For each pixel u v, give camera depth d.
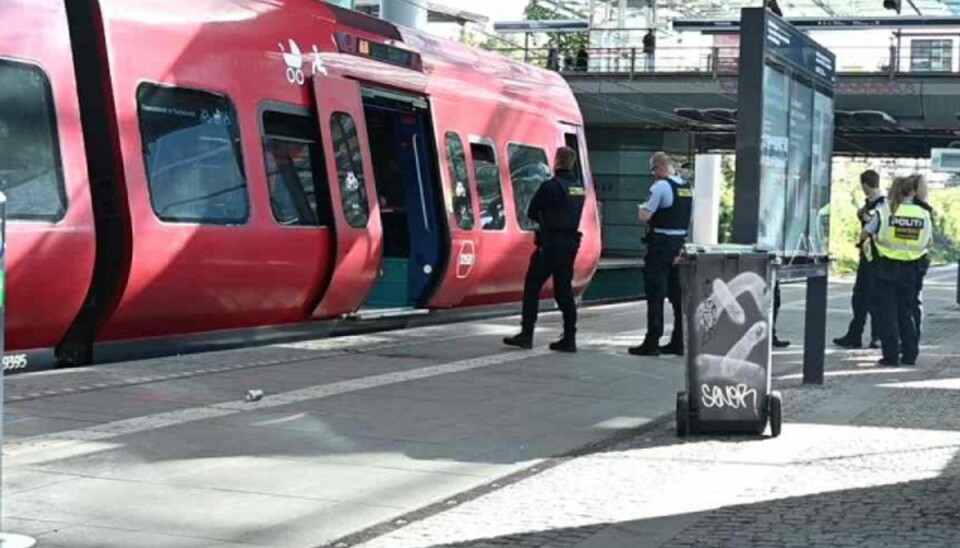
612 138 43.53
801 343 15.41
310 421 8.72
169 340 11.43
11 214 9.32
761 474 7.48
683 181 13.02
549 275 13.40
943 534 6.11
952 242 71.62
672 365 12.44
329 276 13.08
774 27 9.04
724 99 38.16
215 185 11.40
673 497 6.88
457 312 16.34
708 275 8.51
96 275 10.48
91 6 10.30
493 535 6.05
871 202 14.92
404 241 15.46
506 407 9.62
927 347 15.41
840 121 36.53
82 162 9.96
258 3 12.29
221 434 8.13
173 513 6.25
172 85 10.92
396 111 15.14
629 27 44.88
